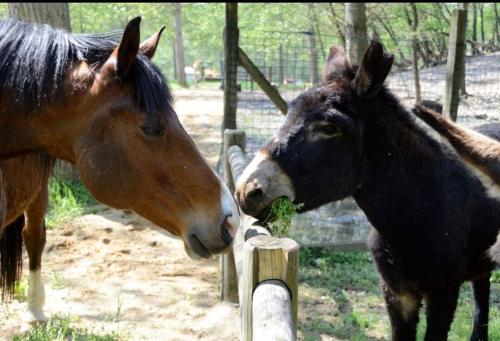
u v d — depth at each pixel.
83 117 2.32
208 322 4.39
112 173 2.33
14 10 7.59
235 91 6.25
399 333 3.38
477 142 2.86
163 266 5.57
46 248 5.88
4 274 4.02
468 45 13.38
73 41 2.45
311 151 3.07
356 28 7.34
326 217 6.75
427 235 3.16
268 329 1.68
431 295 3.25
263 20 20.36
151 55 2.56
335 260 5.76
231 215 2.41
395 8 13.62
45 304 4.61
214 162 9.79
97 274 5.33
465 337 4.24
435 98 8.01
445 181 3.26
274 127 7.06
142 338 4.13
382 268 3.37
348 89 3.16
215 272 5.48
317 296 4.94
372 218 3.31
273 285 1.94
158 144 2.32
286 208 3.02
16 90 2.36
